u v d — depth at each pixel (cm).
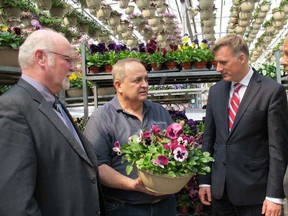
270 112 182
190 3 662
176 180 148
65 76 141
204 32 613
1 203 110
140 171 152
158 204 178
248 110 186
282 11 634
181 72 320
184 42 371
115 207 176
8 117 118
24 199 111
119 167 175
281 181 179
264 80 190
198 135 269
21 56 137
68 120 151
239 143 189
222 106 200
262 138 189
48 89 139
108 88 452
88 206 134
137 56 324
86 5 425
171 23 633
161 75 318
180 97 813
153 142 157
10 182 111
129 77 177
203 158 153
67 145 131
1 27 382
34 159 119
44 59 134
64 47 139
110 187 176
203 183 211
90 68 318
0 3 391
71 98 473
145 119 185
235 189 189
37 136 123
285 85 456
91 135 174
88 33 575
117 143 164
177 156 144
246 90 190
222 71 192
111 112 181
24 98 126
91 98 482
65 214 126
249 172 188
